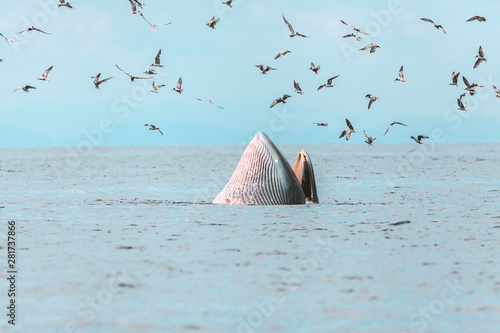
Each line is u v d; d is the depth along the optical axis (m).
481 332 24.75
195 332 24.91
